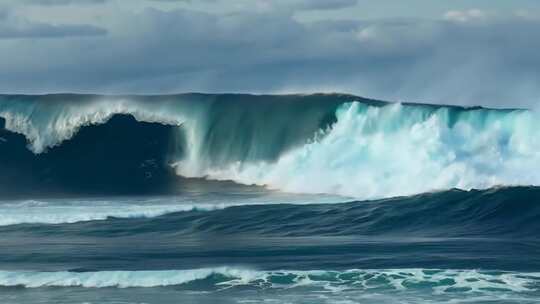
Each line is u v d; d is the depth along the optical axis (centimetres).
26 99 7881
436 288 3534
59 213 5775
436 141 6412
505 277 3672
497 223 5156
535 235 4838
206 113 7488
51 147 7731
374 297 3428
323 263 4066
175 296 3509
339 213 5469
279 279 3712
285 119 7188
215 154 7369
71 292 3600
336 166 6712
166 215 5619
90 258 4328
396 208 5484
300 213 5519
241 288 3606
